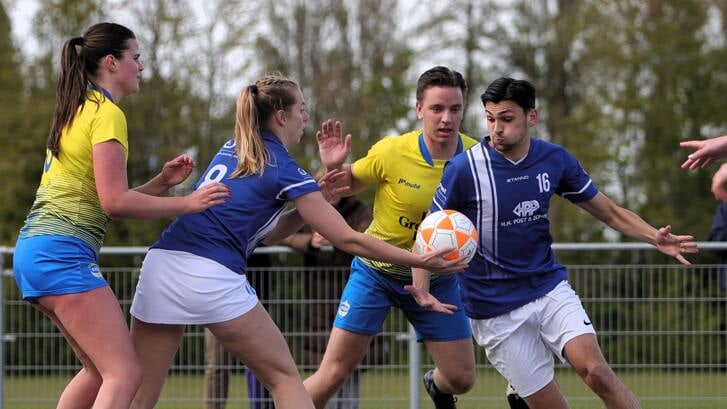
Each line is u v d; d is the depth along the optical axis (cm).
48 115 5381
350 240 1116
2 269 1748
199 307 1098
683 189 5572
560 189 1284
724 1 5609
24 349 1769
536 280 1259
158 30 5366
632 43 5541
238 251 1126
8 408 1780
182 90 5419
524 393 1281
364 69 5731
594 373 1192
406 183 1357
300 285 1733
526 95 1194
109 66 1119
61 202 1086
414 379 1712
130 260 2042
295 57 5653
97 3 5403
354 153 5503
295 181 1123
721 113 5528
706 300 1727
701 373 1719
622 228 1284
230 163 1147
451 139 1337
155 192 1233
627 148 5481
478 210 1239
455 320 1399
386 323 1752
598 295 1742
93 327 1064
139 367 1079
